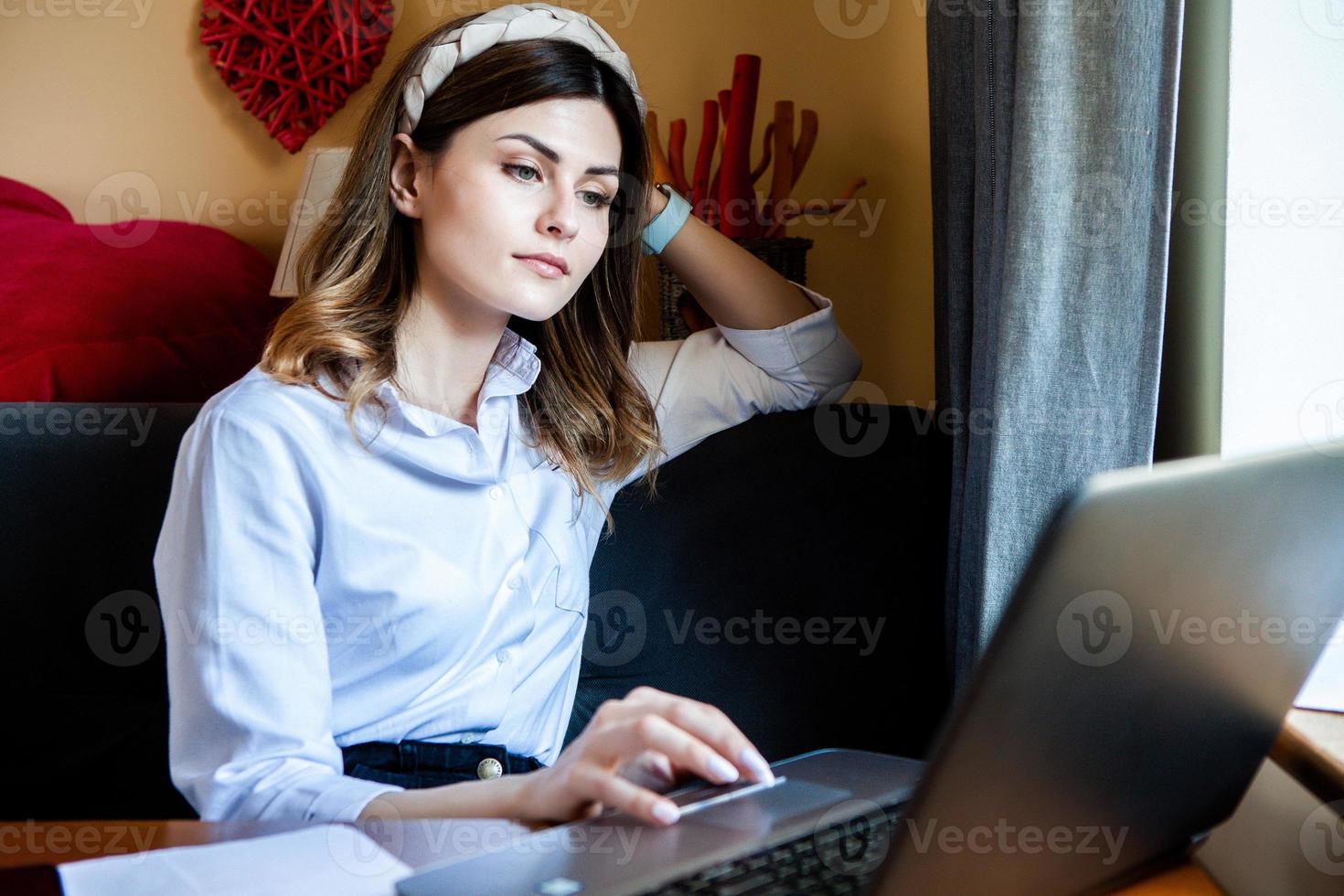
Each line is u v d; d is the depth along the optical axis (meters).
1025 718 0.51
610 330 1.35
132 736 1.30
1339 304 1.17
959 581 1.37
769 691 1.45
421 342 1.20
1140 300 1.12
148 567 1.31
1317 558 0.61
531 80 1.14
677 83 2.46
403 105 1.18
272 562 1.02
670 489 1.48
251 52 2.75
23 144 2.83
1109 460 1.14
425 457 1.13
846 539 1.48
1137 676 0.55
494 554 1.17
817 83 2.35
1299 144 1.18
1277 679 0.64
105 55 2.80
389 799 0.84
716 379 1.52
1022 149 1.13
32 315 2.10
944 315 1.54
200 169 2.82
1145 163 1.10
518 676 1.20
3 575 1.29
